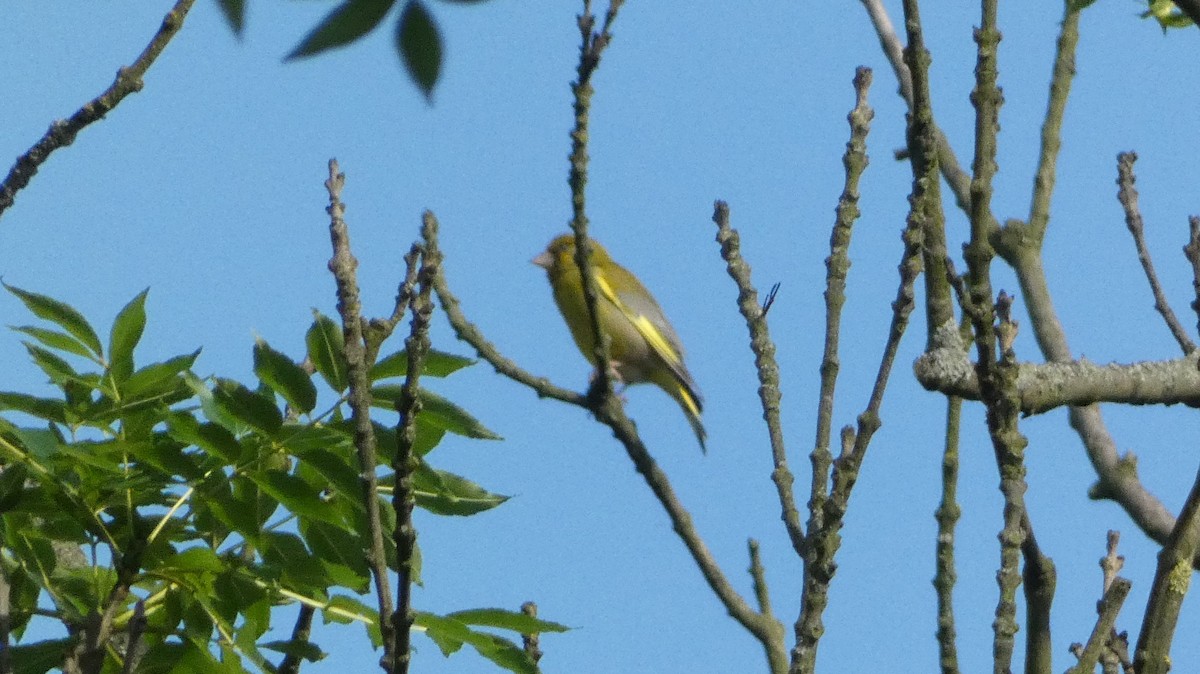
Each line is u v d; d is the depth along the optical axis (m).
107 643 8.83
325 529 9.17
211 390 8.68
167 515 8.98
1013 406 7.19
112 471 8.85
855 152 9.61
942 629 8.23
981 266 7.12
